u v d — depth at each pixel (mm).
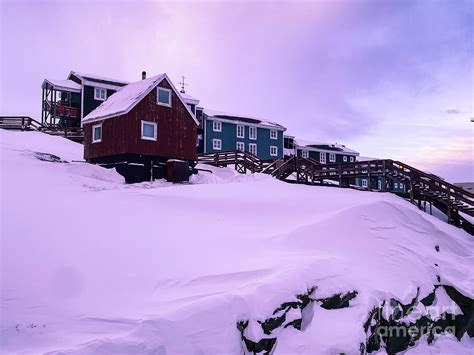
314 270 9555
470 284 12953
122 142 24312
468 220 22125
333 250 12219
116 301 7473
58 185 16656
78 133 37469
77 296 7484
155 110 25609
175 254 9977
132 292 7895
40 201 13125
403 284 11758
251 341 7152
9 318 6523
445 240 16219
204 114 49281
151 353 5934
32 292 7379
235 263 9695
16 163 19266
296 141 63844
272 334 7531
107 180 21547
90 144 27000
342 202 18000
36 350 5734
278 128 54812
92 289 7797
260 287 8008
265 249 11148
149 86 25297
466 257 15758
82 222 11453
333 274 9922
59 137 35156
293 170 27906
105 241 10195
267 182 23594
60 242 9664
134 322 6543
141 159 24859
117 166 24469
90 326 6500
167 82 26406
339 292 9383
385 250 13211
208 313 6926
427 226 16609
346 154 65562
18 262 8320
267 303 7750
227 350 6664
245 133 52281
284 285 8344
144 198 16109
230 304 7242
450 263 13844
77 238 10102
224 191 19312
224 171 31062
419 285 12117
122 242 10312
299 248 11727
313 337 7980
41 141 31266
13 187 14617
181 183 24172
